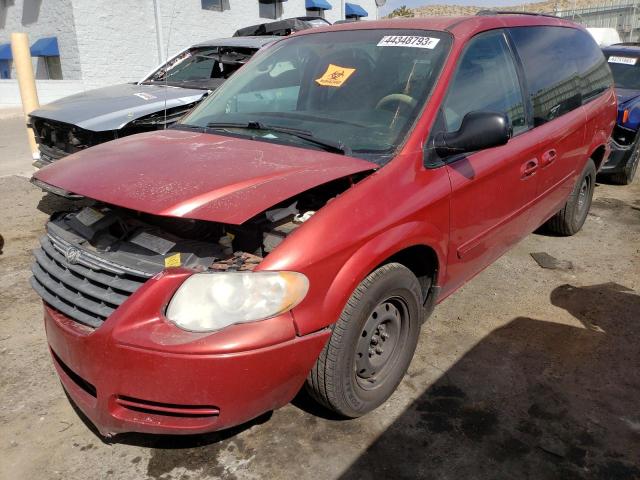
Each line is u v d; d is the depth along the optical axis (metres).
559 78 4.17
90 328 2.29
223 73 7.18
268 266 2.15
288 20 7.61
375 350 2.71
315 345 2.26
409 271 2.70
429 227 2.72
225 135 3.10
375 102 3.03
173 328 2.07
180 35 17.64
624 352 3.34
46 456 2.48
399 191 2.59
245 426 2.67
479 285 4.21
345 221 2.35
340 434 2.63
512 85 3.57
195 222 2.36
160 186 2.27
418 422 2.71
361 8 25.50
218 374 2.06
